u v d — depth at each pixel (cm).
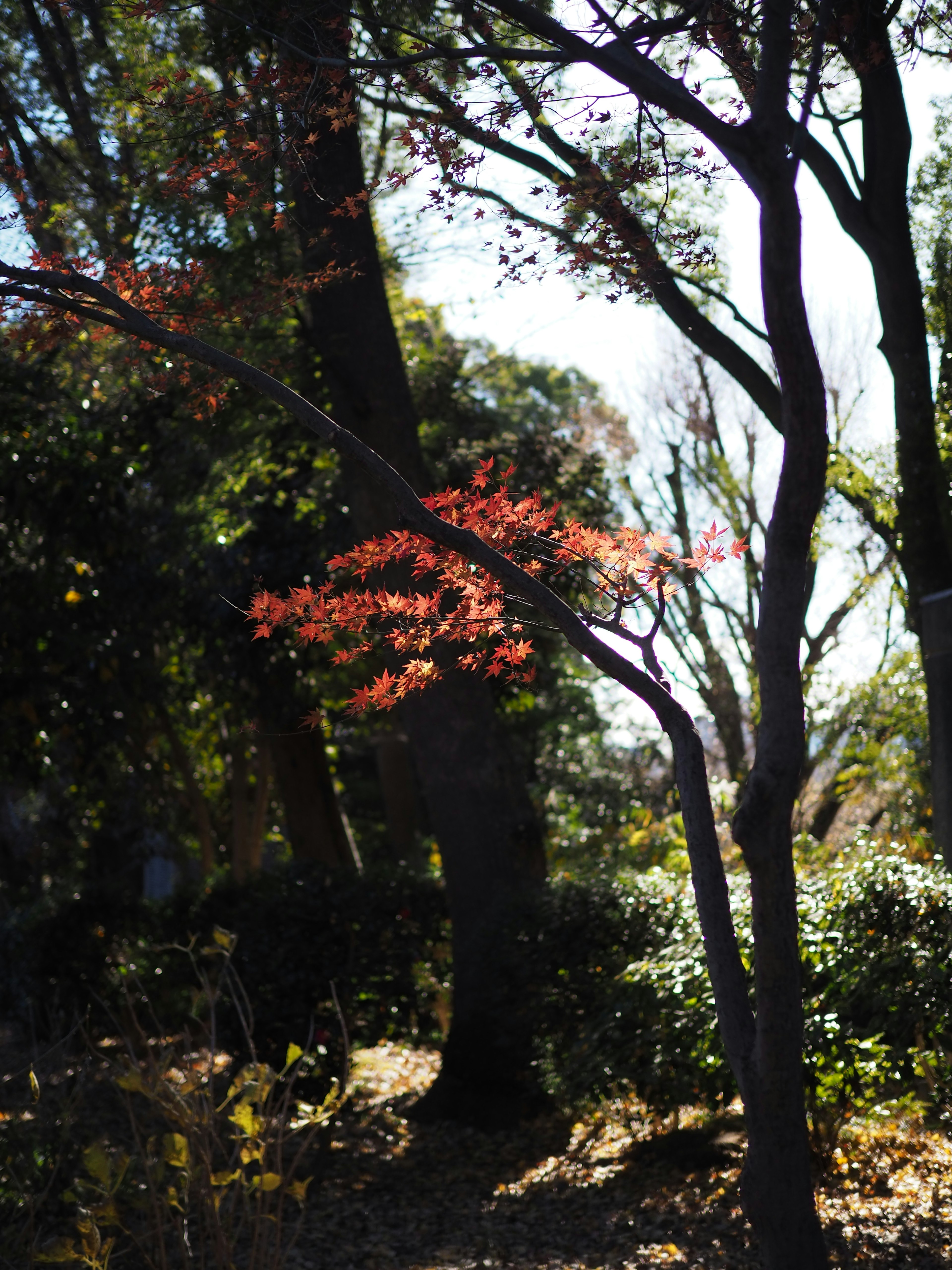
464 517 416
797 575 361
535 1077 811
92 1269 427
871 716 1113
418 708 859
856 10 557
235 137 465
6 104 725
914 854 824
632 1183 645
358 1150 769
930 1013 562
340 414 850
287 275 726
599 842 1188
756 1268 495
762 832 355
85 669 1172
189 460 1068
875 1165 588
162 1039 524
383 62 414
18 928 1167
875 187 689
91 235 734
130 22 678
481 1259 558
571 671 1557
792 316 352
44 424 1096
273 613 395
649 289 457
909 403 695
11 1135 549
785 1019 357
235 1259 537
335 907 873
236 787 1500
